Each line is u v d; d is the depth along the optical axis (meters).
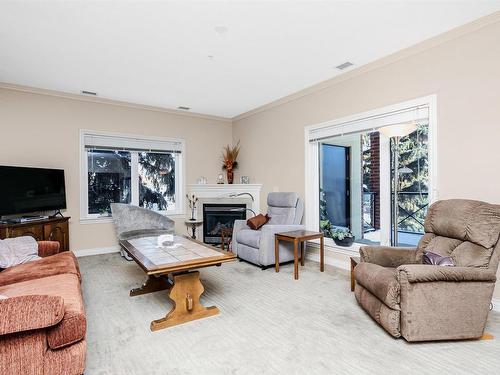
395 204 3.47
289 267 3.93
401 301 1.98
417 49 2.99
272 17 2.48
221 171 6.06
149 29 2.64
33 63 3.35
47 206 4.03
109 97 4.68
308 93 4.29
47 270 2.33
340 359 1.81
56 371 1.47
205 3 2.27
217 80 3.96
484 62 2.55
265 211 5.21
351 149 4.51
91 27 2.60
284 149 4.78
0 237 3.32
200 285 2.40
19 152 4.11
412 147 3.30
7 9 2.31
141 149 5.17
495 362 1.78
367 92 3.51
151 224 4.66
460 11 2.43
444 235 2.37
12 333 1.38
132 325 2.28
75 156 4.53
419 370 1.70
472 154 2.63
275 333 2.14
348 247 3.86
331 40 2.89
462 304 1.95
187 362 1.79
